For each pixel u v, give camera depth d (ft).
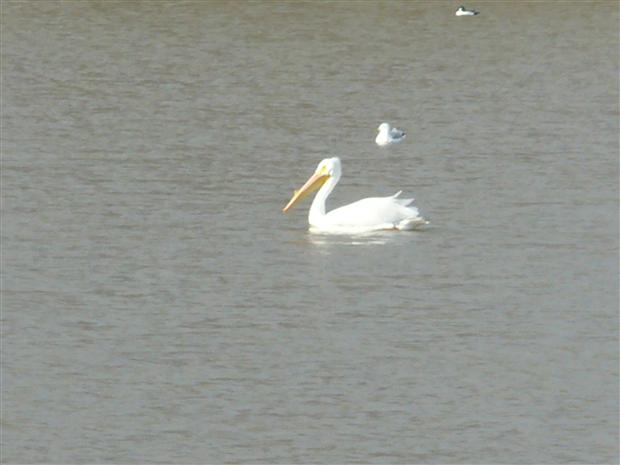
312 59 203.82
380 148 152.87
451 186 137.28
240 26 227.61
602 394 90.58
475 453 83.46
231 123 164.14
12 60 201.67
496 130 161.48
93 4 246.06
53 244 118.52
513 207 129.29
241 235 120.78
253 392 90.79
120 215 126.62
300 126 163.32
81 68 196.24
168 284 109.19
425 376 93.09
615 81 190.90
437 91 184.24
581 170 142.92
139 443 84.48
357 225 120.37
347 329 100.63
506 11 243.40
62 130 159.33
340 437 85.15
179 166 143.74
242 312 103.60
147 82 187.32
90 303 105.40
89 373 93.40
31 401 89.56
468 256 115.24
